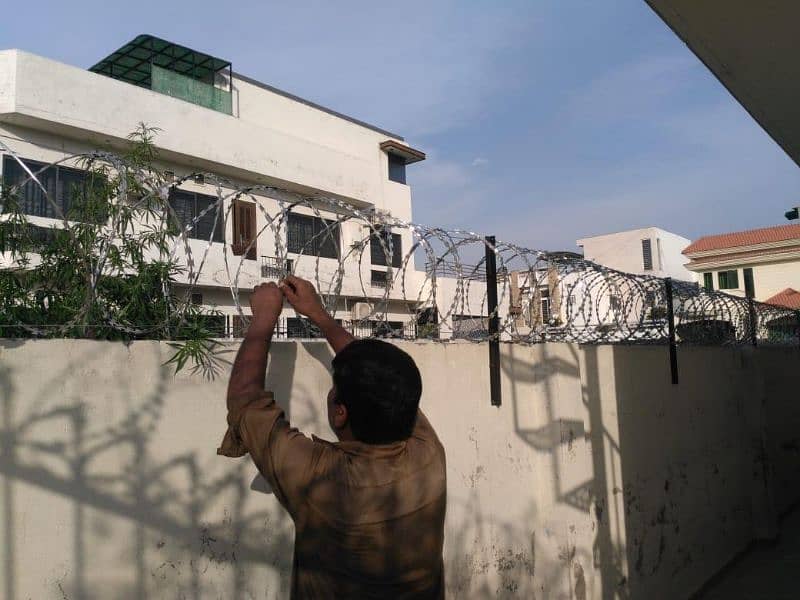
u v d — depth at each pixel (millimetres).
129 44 15477
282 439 1605
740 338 7824
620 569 4762
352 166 19078
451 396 3621
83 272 2695
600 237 33562
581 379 4609
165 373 2350
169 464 2328
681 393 6113
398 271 4090
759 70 4996
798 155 7008
